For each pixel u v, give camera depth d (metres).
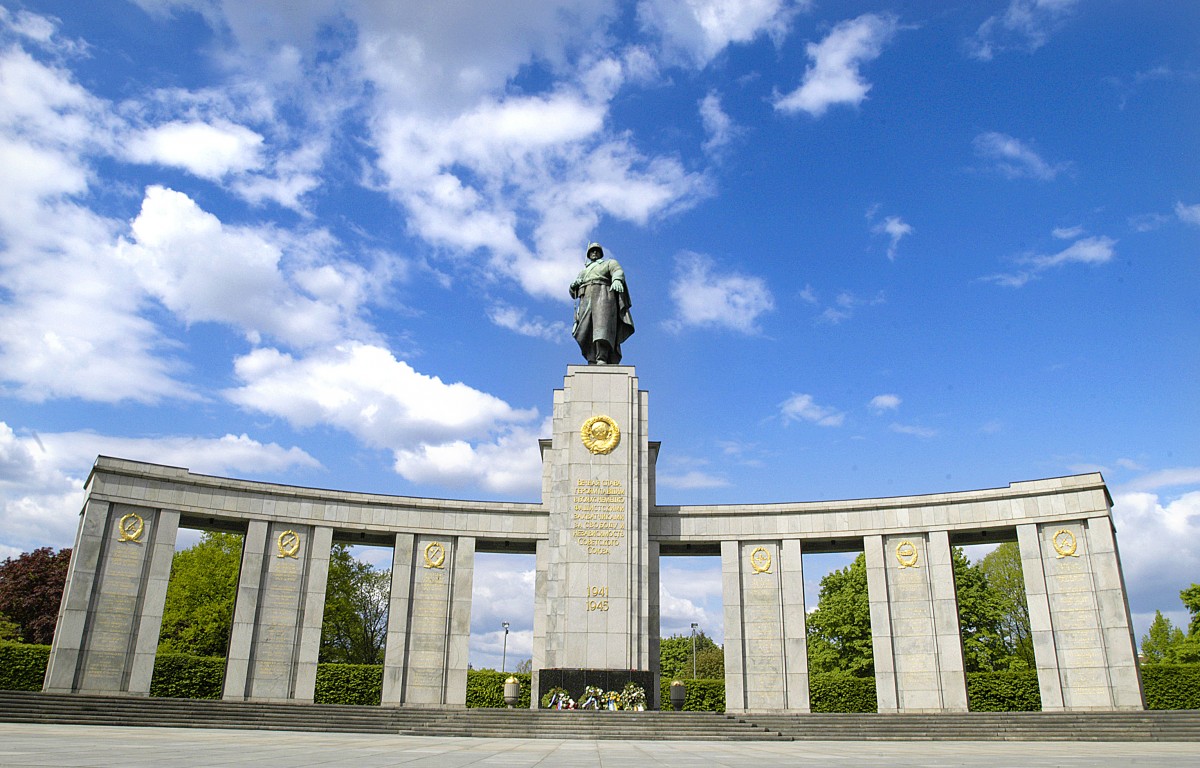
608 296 42.16
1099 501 35.38
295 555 38.38
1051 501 36.28
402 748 16.94
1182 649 59.50
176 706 30.53
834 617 61.88
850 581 62.25
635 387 40.56
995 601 58.91
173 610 55.03
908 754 17.17
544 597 39.59
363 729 29.50
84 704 29.38
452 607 39.16
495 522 40.47
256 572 37.59
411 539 39.78
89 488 36.16
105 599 35.12
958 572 59.38
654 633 38.47
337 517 39.31
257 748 15.55
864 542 38.94
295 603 37.81
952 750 19.77
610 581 37.38
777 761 14.07
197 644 54.09
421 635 38.62
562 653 36.47
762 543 39.97
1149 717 29.05
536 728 27.45
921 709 36.12
